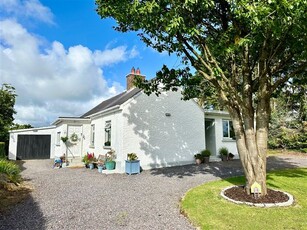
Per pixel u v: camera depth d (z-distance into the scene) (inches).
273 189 278.8
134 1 226.4
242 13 182.4
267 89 258.8
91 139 687.1
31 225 189.3
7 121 824.3
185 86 364.5
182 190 305.1
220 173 430.0
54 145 868.0
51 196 283.0
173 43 256.8
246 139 259.3
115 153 508.4
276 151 839.1
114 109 521.7
